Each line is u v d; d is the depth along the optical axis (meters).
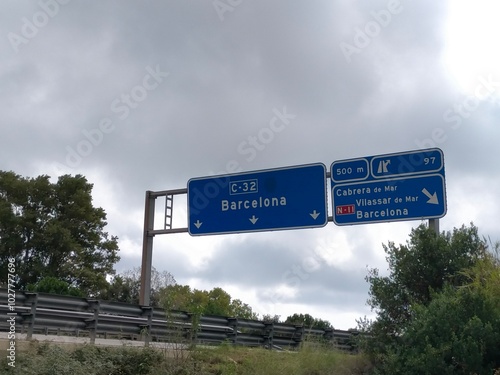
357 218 20.17
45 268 38.66
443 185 19.16
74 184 41.56
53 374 13.36
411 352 14.59
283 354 18.36
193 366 16.06
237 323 21.02
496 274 15.69
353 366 17.30
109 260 42.78
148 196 23.89
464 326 14.09
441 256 17.25
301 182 21.38
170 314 17.36
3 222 38.50
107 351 15.44
